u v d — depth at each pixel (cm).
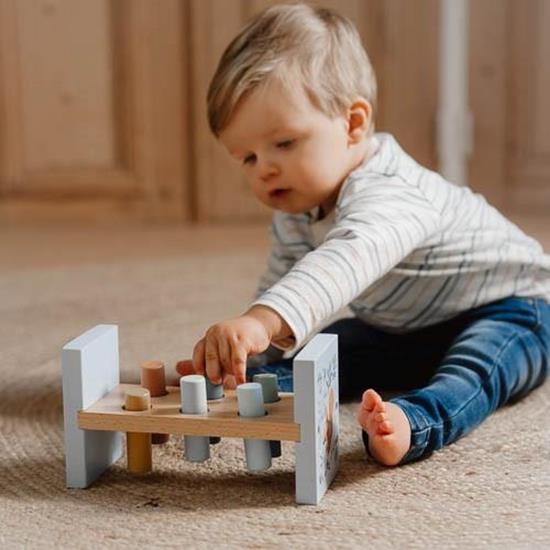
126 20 297
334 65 137
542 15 304
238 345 107
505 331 137
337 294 115
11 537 99
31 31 297
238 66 134
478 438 125
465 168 312
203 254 258
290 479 113
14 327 186
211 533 99
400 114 306
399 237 124
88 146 304
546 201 311
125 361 161
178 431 107
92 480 113
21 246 275
